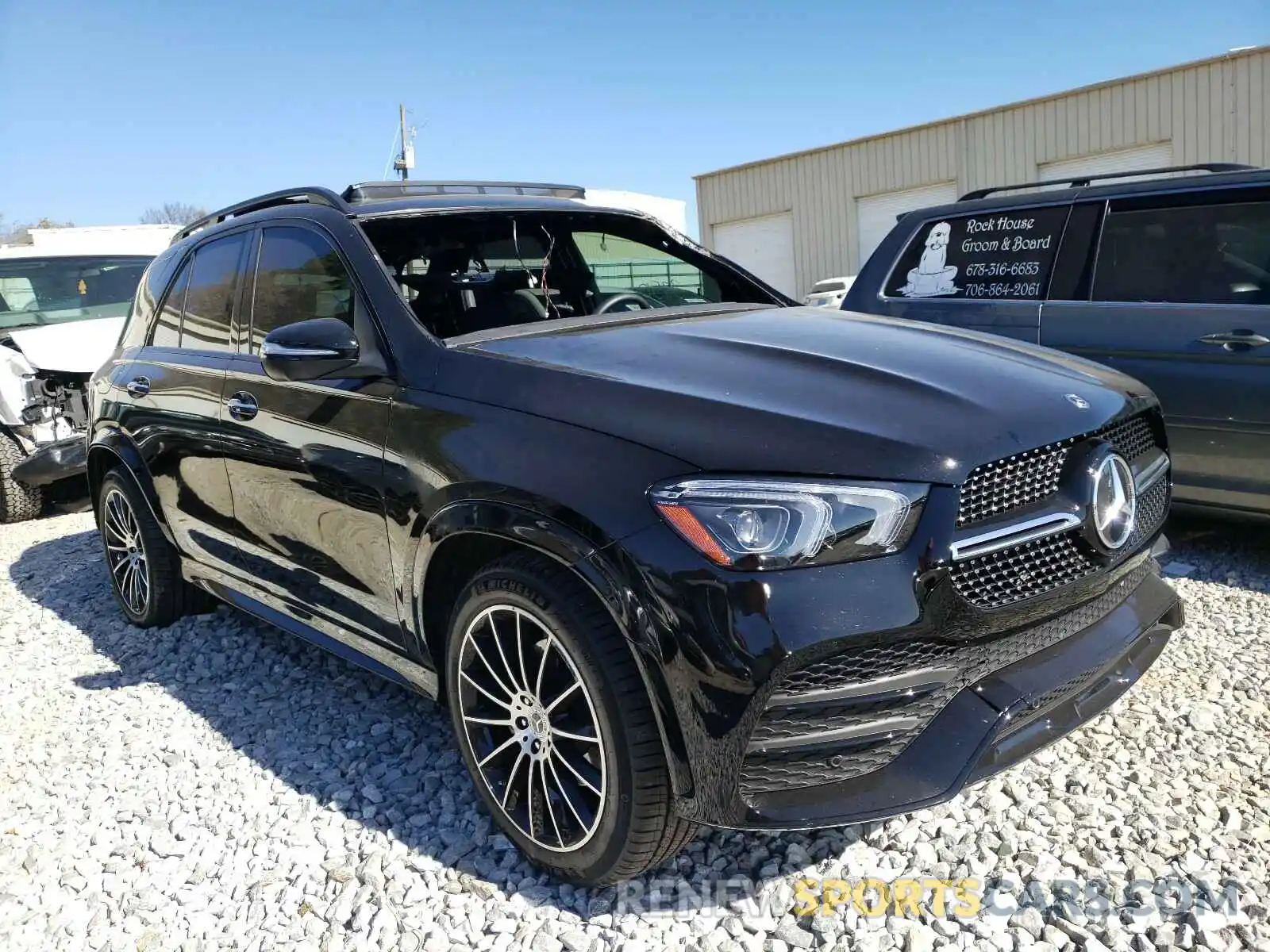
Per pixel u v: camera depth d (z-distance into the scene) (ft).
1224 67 52.75
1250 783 8.84
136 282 27.20
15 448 22.86
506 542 7.94
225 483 11.70
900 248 17.92
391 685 12.32
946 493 6.81
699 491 6.72
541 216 11.69
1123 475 7.79
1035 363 8.79
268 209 11.90
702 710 6.61
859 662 6.73
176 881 8.57
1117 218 15.40
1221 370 13.98
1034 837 8.21
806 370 8.04
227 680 12.81
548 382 8.03
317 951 7.54
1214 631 12.26
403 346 9.11
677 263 12.60
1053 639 7.76
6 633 15.40
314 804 9.58
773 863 8.07
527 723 8.04
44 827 9.58
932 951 7.02
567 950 7.32
